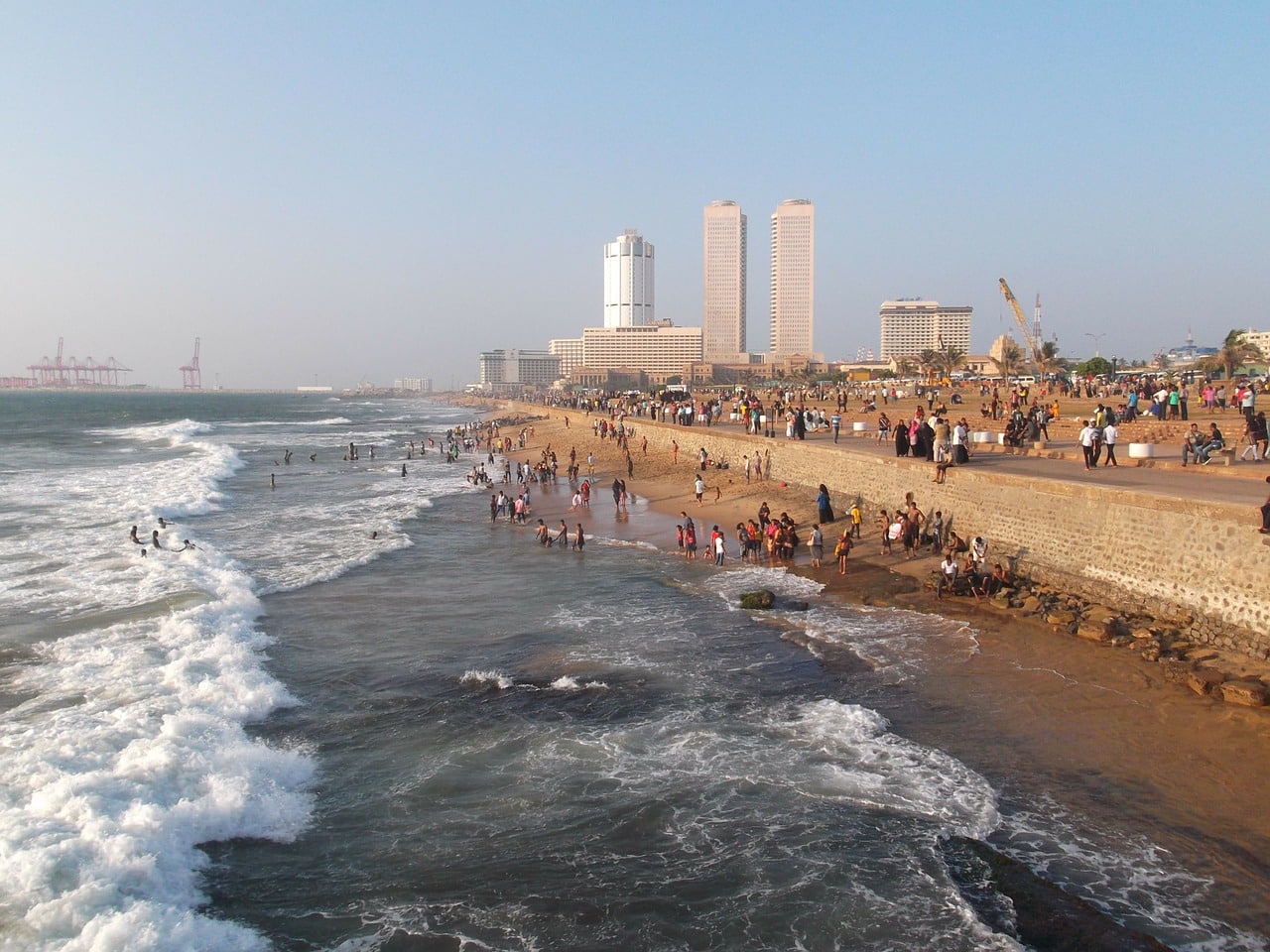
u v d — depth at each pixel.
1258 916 9.30
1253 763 12.54
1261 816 11.20
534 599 23.55
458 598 23.77
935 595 22.11
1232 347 62.56
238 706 15.27
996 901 9.60
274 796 12.23
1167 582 18.44
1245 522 16.64
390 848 11.04
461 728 14.70
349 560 28.75
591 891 10.03
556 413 119.50
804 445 37.38
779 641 19.19
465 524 36.78
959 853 10.58
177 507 40.62
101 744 13.48
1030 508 22.94
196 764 12.81
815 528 26.64
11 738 13.68
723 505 37.59
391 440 98.31
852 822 11.34
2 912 9.27
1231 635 16.66
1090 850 10.61
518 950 9.05
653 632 20.16
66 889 9.73
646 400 106.56
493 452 75.12
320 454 76.88
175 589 23.64
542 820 11.62
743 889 9.98
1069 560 21.38
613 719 14.95
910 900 9.65
